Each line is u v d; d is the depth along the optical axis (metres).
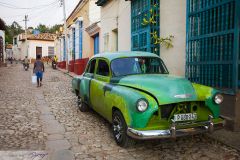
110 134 6.43
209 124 5.07
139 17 11.16
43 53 51.97
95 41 21.39
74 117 8.06
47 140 6.02
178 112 5.04
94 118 7.92
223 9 6.78
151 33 10.14
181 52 9.05
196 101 5.14
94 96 6.90
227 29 6.65
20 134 6.44
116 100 5.44
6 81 17.89
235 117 6.27
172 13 9.45
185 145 5.65
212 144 5.68
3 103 10.17
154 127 4.87
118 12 14.27
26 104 10.05
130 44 12.66
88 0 21.72
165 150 5.41
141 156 5.13
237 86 6.36
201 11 7.57
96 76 7.05
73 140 6.02
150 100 4.88
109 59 6.59
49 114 8.47
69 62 29.03
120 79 5.91
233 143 5.59
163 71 6.75
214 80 7.10
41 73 15.34
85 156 5.13
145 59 6.71
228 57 6.64
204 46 7.46
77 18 25.38
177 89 5.08
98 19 21.77
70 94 12.48
